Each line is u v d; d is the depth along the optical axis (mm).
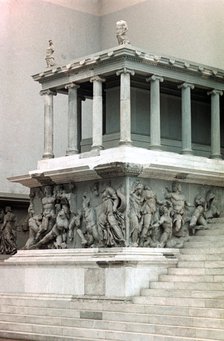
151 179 30578
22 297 31516
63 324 27938
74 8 45250
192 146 34969
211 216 32594
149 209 30062
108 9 45688
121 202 29594
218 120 33875
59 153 43188
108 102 33844
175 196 31078
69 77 33250
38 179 32906
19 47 42500
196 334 23391
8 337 28766
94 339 25828
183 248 30844
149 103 33812
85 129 43688
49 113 34219
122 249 29109
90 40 45875
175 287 27703
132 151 30156
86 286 29500
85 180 31375
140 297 27500
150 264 28859
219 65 38219
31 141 42469
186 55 40219
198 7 39750
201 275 27641
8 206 40000
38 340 27594
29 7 43156
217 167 33156
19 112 42125
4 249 39625
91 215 30844
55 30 44188
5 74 41812
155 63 31391
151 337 24188
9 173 41406
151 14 42656
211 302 25062
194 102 35625
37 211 33594
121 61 30688
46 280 31266
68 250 31219
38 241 33188
